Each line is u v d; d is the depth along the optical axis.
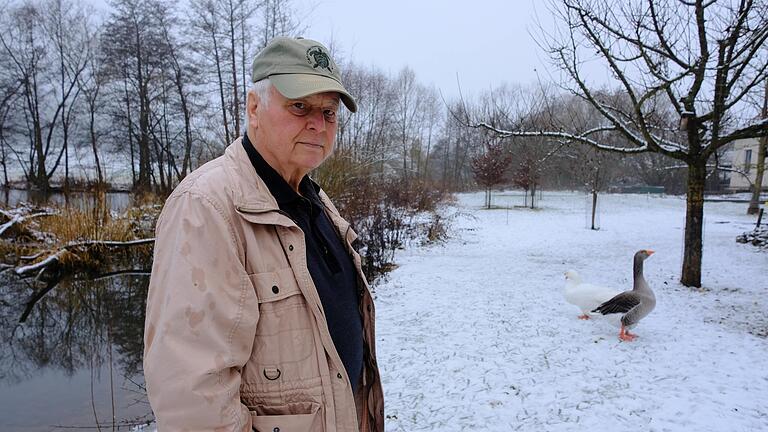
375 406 1.77
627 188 38.44
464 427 3.60
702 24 7.13
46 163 32.53
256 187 1.31
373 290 8.09
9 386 5.59
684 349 5.05
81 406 5.00
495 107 13.48
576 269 9.91
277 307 1.24
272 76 1.34
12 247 12.20
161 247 1.18
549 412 3.77
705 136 8.56
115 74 28.09
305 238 1.43
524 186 27.05
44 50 30.38
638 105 7.56
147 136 27.50
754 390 4.04
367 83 26.84
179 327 1.08
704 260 10.39
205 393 1.06
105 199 12.95
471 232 17.41
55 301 9.54
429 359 4.96
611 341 5.36
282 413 1.25
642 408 3.77
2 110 29.64
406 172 25.70
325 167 10.80
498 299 7.40
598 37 7.46
